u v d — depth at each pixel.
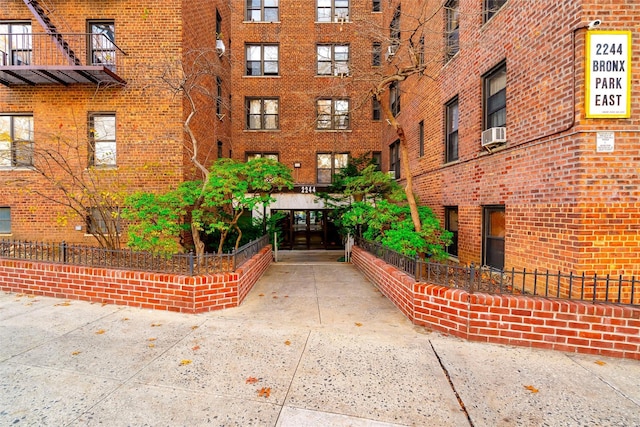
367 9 16.14
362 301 6.23
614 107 4.52
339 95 15.62
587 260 4.58
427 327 4.86
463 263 7.94
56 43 8.97
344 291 6.99
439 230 7.68
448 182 8.80
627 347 3.97
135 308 5.68
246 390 3.23
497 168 6.57
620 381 3.46
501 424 2.76
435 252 6.62
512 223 6.09
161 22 9.71
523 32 5.80
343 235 11.80
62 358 3.85
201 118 11.20
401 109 13.04
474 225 7.46
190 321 5.09
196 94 10.72
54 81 9.49
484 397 3.14
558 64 4.99
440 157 9.32
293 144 16.36
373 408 2.96
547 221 5.21
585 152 4.57
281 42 16.27
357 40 16.09
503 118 6.74
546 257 5.23
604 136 4.55
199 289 5.49
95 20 9.73
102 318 5.17
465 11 7.88
